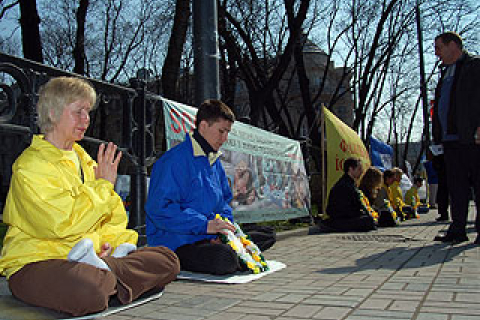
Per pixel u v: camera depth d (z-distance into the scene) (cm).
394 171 1088
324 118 953
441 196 960
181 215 336
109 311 231
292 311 227
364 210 752
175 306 247
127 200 621
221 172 406
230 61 1712
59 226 215
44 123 238
